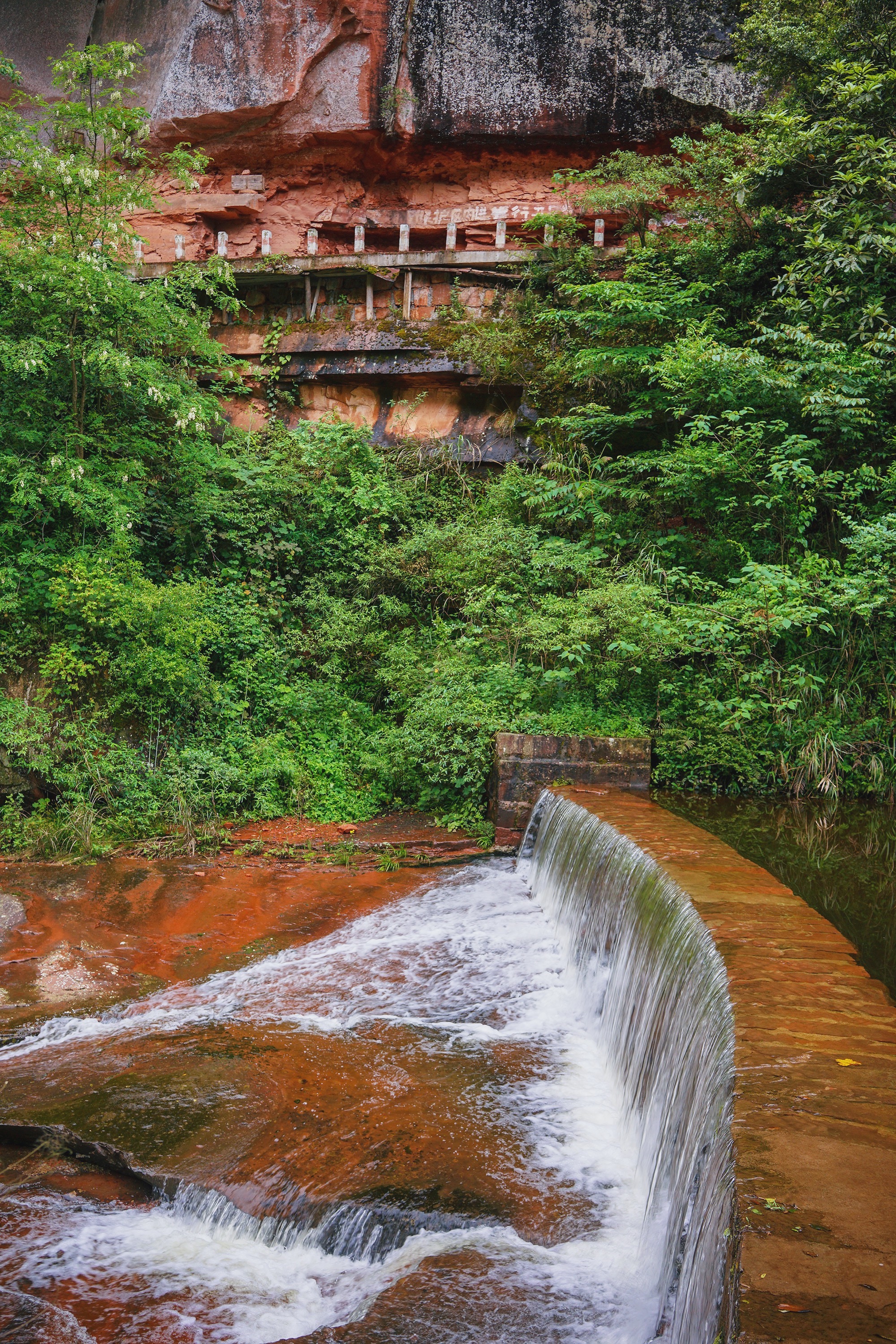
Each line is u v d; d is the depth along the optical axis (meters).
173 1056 5.59
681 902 5.02
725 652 9.88
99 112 10.41
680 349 10.71
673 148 13.62
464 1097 5.09
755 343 11.12
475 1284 3.55
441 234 15.08
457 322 13.66
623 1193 4.22
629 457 12.20
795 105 11.32
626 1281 3.58
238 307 12.48
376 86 14.38
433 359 13.40
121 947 7.30
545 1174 4.36
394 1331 3.29
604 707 10.27
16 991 6.54
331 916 7.99
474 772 9.94
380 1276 3.76
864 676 9.88
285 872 8.88
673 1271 3.25
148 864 8.84
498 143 14.39
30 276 10.16
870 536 9.10
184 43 14.85
